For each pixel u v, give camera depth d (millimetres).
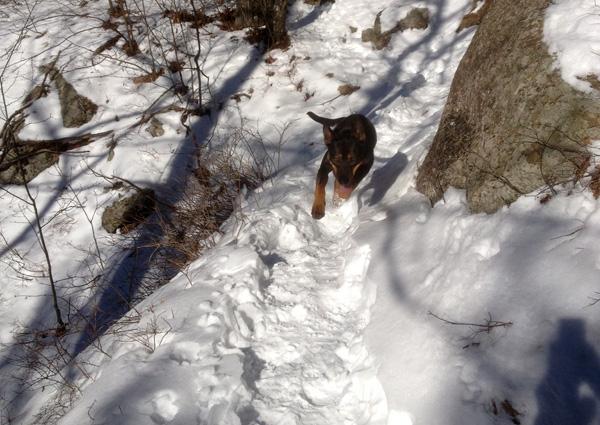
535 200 1111
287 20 3760
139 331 1327
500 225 1140
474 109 1460
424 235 1369
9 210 2811
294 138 2746
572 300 867
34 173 2926
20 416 1664
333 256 1678
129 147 2895
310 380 1144
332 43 3420
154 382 1081
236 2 3551
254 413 1064
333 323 1321
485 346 929
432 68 3062
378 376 1024
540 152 1153
